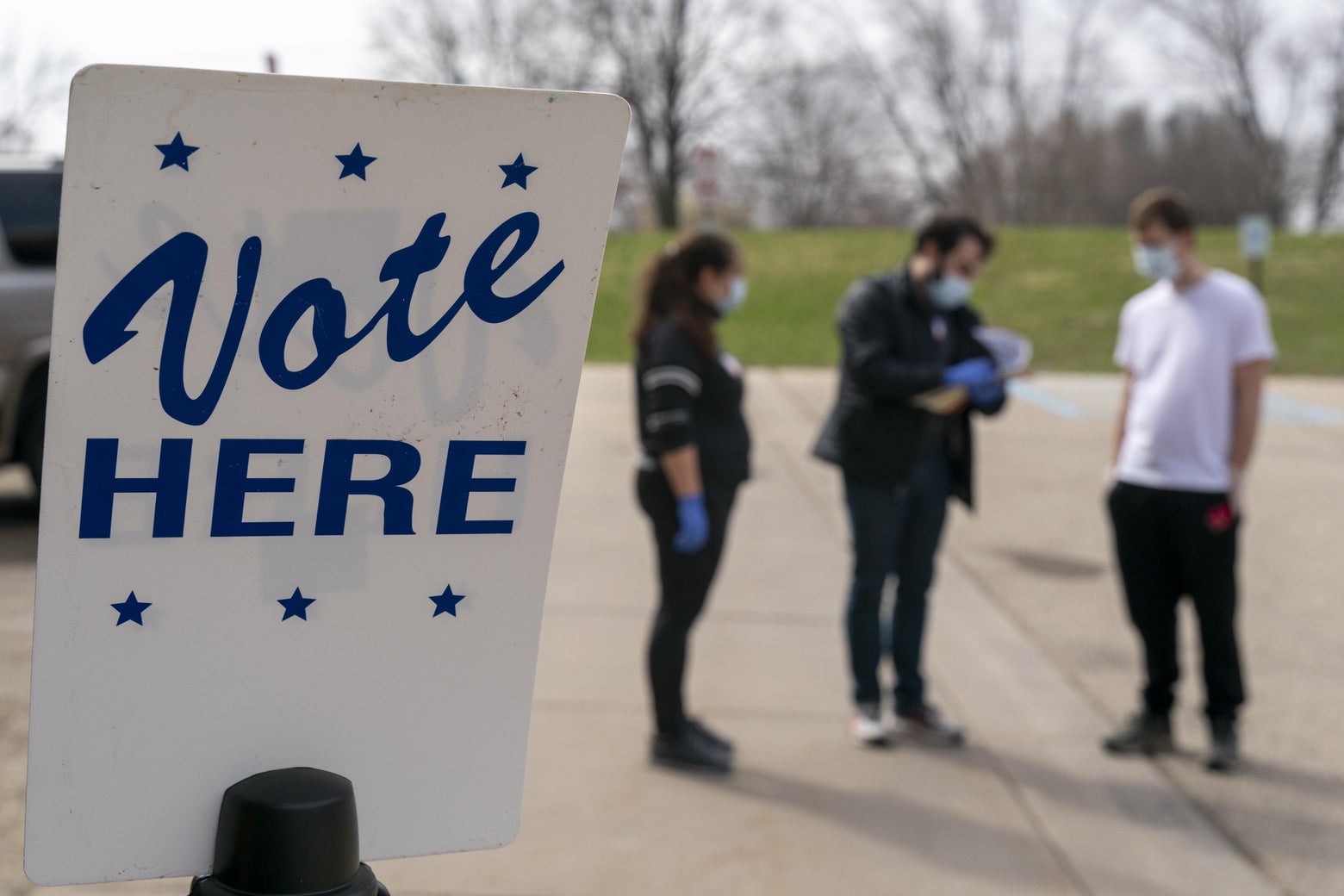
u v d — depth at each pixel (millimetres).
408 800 1103
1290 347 17094
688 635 3891
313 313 997
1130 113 48031
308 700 1062
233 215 964
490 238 1024
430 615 1078
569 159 1027
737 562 6461
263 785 1017
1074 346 17375
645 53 41688
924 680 4367
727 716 4387
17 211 6848
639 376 3830
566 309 1053
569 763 3918
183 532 1005
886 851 3402
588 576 6105
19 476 8805
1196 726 4422
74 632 998
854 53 46375
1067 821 3623
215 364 984
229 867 1014
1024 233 24969
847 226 49406
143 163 939
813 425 11375
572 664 4832
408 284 1014
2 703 4234
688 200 43656
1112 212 47750
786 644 5188
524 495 1078
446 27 40219
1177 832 3564
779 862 3318
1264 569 6648
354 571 1054
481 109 1000
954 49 46281
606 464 9086
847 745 4152
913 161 48188
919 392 3889
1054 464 9664
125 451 978
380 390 1026
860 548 4102
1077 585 6227
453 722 1101
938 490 4199
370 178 989
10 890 3018
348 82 967
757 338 17953
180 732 1035
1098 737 4301
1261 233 17641
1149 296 4121
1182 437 3943
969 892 3189
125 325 958
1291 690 4777
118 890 3068
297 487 1025
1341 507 8258
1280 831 3574
